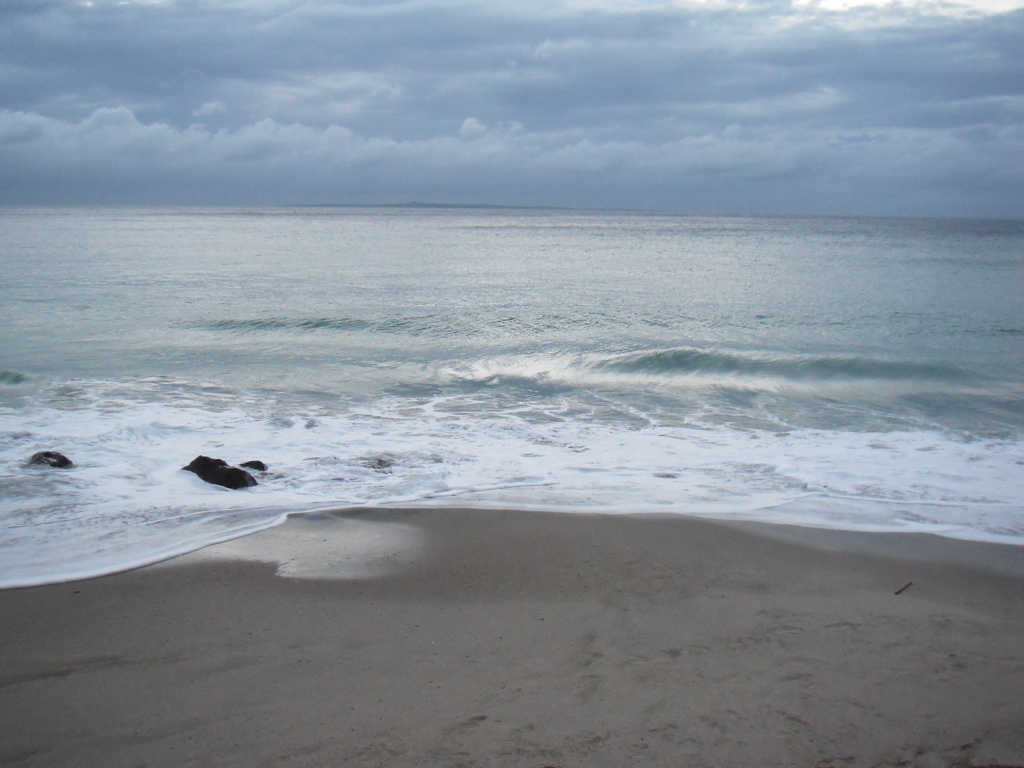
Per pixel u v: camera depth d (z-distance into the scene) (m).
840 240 67.19
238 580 4.59
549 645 3.80
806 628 4.07
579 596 4.46
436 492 6.70
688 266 36.75
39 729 2.99
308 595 4.41
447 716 3.11
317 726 3.03
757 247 54.69
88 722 3.05
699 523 5.90
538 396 11.45
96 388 11.19
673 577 4.80
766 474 7.55
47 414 9.48
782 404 11.10
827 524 5.97
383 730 3.00
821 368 13.63
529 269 34.19
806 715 3.16
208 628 3.95
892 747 2.94
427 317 19.17
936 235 79.56
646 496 6.70
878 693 3.36
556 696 3.29
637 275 31.75
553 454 8.25
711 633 3.98
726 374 13.33
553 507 6.25
